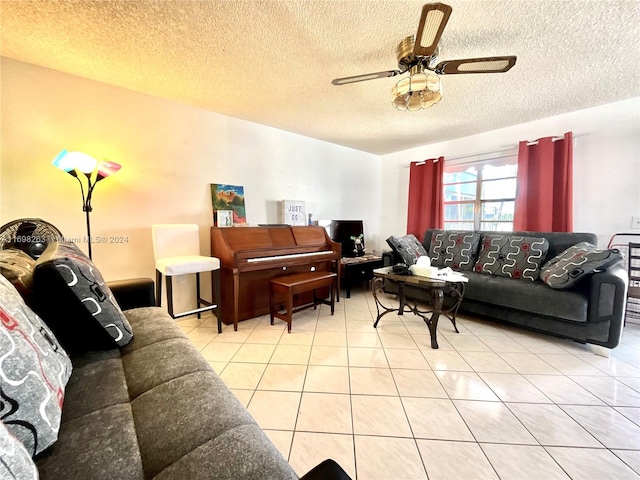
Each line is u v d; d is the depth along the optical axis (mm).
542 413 1491
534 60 2021
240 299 2789
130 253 2580
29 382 641
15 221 1838
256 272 2908
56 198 2242
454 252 3482
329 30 1710
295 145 3787
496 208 3766
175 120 2777
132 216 2580
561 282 2311
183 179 2854
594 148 2918
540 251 2822
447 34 1739
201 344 2289
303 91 2525
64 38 1799
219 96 2639
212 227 2881
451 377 1827
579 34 1732
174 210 2811
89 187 2180
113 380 950
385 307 3182
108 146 2438
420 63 1759
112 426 714
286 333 2529
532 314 2457
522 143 3277
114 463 597
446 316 2691
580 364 1999
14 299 803
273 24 1662
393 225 4895
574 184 3059
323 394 1638
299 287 2639
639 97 2656
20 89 2080
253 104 2822
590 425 1403
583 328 2188
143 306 1740
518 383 1762
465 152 3916
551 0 1458
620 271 2141
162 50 1927
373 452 1233
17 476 438
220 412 759
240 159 3256
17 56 2012
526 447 1267
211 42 1837
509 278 2854
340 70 2174
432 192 4215
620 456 1218
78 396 850
